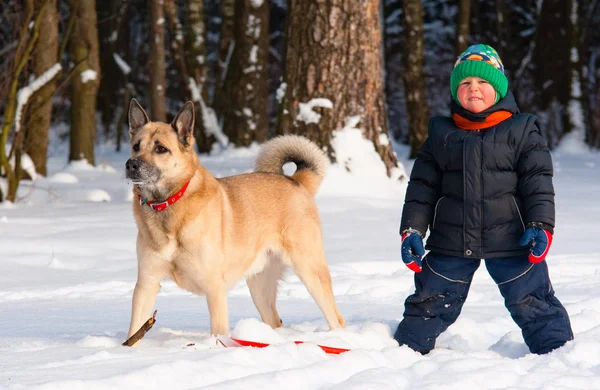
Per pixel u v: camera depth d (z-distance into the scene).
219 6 36.94
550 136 25.92
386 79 31.88
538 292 4.43
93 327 5.36
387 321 5.38
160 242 4.67
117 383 3.27
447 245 4.54
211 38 37.00
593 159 21.42
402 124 34.12
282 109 12.44
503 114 4.53
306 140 5.97
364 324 5.11
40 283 7.64
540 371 3.76
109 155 26.09
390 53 34.47
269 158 6.00
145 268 4.74
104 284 7.41
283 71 12.70
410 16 21.06
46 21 15.42
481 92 4.50
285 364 3.84
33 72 15.71
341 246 9.15
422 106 21.36
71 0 14.52
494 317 5.34
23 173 15.32
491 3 33.38
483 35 34.69
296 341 4.47
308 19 12.20
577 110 25.36
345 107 12.31
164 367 3.47
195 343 4.46
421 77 21.34
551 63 26.41
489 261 4.52
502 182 4.42
